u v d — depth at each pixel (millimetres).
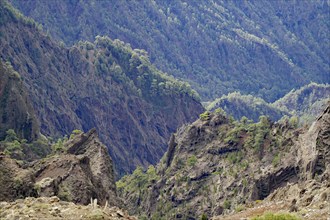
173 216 160000
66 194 83938
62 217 48688
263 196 139500
